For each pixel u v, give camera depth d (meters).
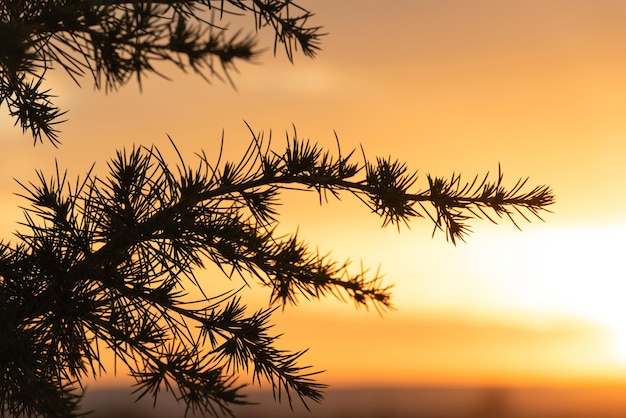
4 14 2.67
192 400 2.73
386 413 120.69
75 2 2.66
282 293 3.46
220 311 3.02
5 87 3.37
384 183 3.07
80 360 3.01
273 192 3.10
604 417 135.75
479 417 130.88
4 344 2.62
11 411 2.60
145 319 3.00
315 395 2.99
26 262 3.16
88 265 3.01
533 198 3.04
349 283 3.60
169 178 3.04
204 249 3.06
